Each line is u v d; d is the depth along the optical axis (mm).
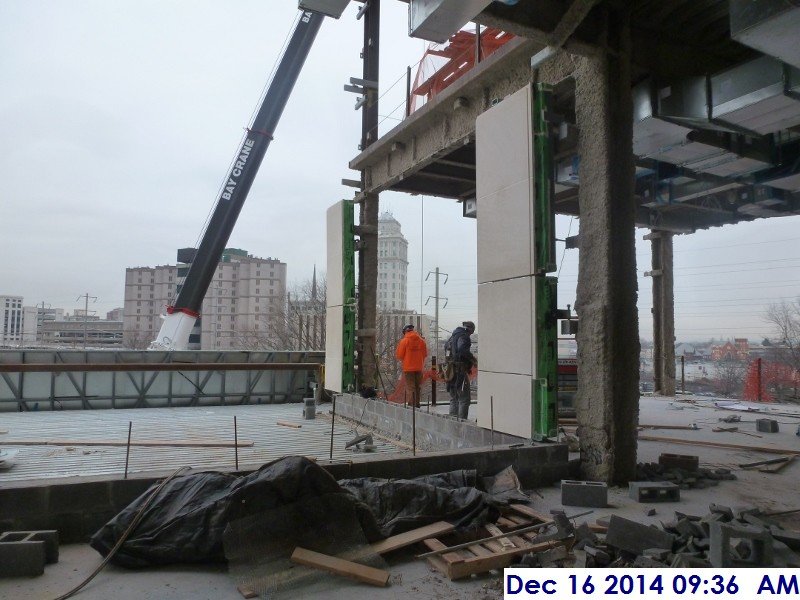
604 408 6469
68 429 10398
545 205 7066
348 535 4180
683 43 7930
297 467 4211
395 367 31906
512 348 7367
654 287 16812
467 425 8195
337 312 13656
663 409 13383
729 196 12695
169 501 4316
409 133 12086
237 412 13398
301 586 3758
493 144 7898
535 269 7004
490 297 7871
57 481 4645
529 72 8562
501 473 6129
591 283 6762
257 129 19391
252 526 4000
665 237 16484
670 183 11766
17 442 8742
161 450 8477
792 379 24000
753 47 5707
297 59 19562
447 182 15008
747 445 8664
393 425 10352
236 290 73000
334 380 13633
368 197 14477
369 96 14484
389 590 3760
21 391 13125
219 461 7754
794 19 5176
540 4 6332
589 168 6883
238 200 19375
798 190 12062
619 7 6883
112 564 4062
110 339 82062
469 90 9875
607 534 4203
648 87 7871
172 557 4020
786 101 6812
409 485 4883
